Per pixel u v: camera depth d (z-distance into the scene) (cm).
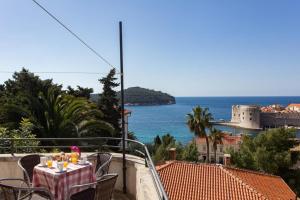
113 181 537
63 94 2105
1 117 1898
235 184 2167
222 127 16762
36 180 618
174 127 16525
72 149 747
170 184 2083
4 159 763
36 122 1783
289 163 4403
